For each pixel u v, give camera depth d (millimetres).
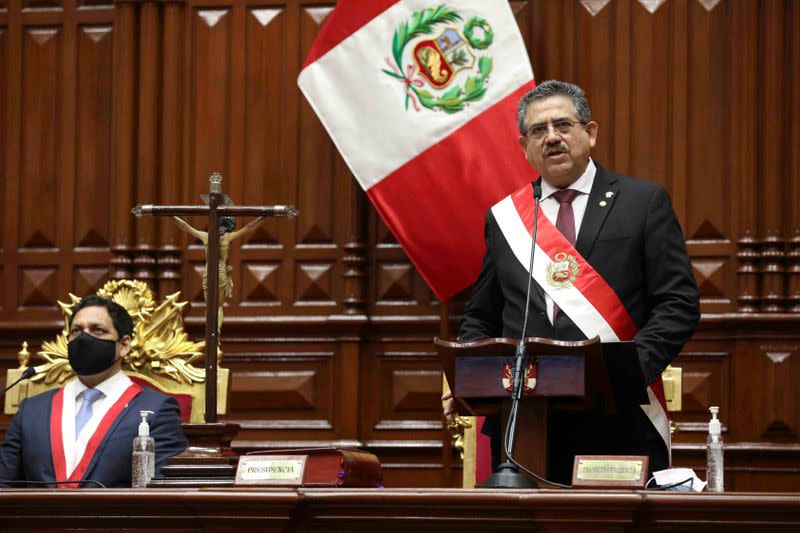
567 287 9320
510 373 8086
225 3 17344
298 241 17000
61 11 17688
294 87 17109
